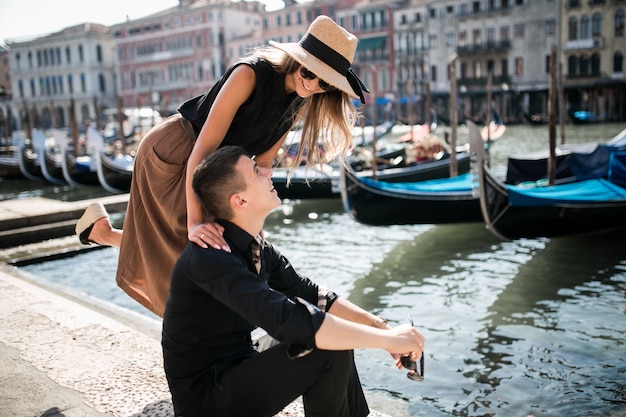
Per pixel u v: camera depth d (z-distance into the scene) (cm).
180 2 5662
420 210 896
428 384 402
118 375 250
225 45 5453
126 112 3075
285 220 1144
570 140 2772
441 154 1386
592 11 3872
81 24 6419
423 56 4678
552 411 360
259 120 199
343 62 188
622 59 3825
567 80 4034
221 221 164
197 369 164
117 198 1070
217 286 152
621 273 685
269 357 155
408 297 629
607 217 785
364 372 421
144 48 5819
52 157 1944
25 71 6531
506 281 673
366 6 4878
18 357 271
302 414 221
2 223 838
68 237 877
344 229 1032
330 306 186
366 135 2219
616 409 360
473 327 524
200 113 204
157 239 223
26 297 364
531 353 456
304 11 5144
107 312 424
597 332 496
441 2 4506
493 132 1966
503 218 752
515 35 4225
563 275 686
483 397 380
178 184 214
